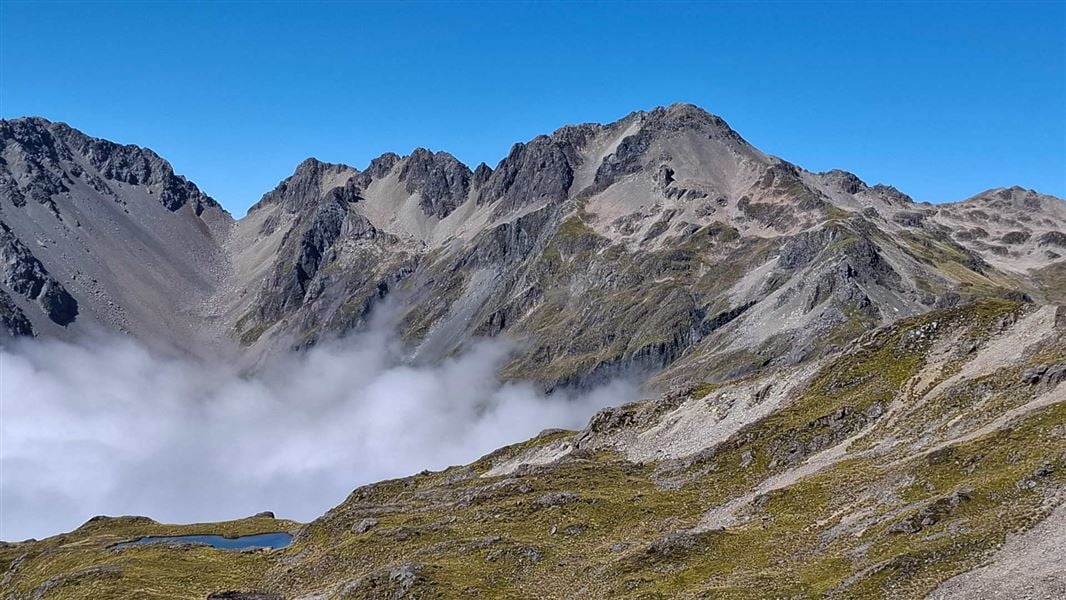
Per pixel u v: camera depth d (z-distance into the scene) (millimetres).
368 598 94000
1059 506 66250
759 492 103875
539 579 93312
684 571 83875
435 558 103500
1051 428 80875
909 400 109812
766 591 72375
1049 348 100625
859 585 66875
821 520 86000
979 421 93562
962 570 63719
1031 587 57625
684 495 111438
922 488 81750
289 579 114375
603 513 109375
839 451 106125
